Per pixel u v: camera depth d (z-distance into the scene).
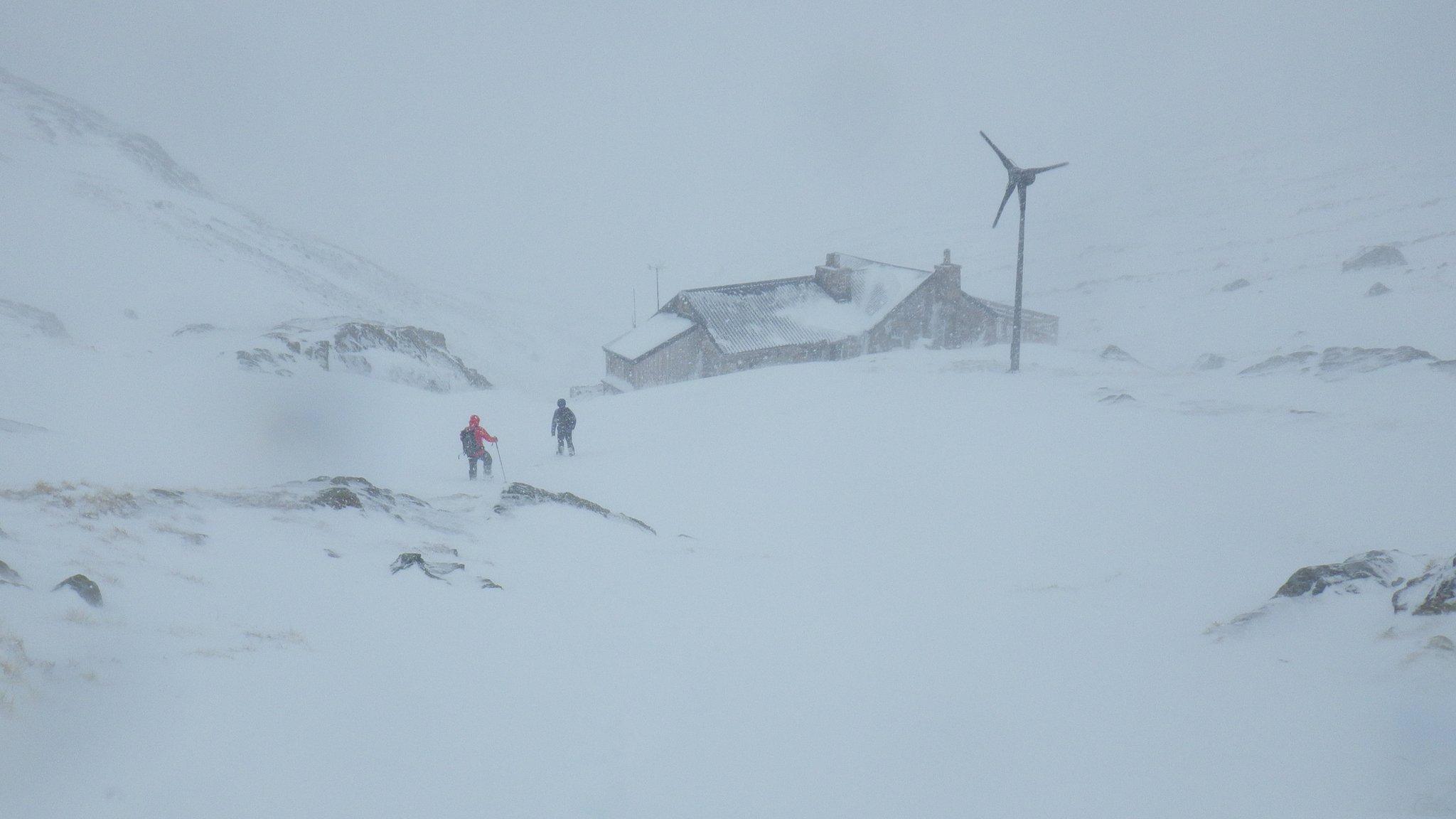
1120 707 8.08
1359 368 30.88
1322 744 6.52
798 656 9.94
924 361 42.03
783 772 6.73
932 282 53.31
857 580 14.95
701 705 8.02
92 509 9.95
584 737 6.97
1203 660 9.25
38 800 4.42
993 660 9.94
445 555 12.36
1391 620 8.71
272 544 10.77
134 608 7.40
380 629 8.57
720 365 48.84
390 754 6.01
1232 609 11.63
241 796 5.02
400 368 43.97
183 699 5.88
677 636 10.25
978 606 12.90
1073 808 6.07
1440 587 8.54
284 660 7.04
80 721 5.23
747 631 10.88
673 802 6.11
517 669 8.22
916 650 10.41
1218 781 6.26
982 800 6.26
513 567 12.68
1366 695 7.20
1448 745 5.98
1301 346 54.44
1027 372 38.25
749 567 15.06
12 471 15.37
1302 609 9.82
